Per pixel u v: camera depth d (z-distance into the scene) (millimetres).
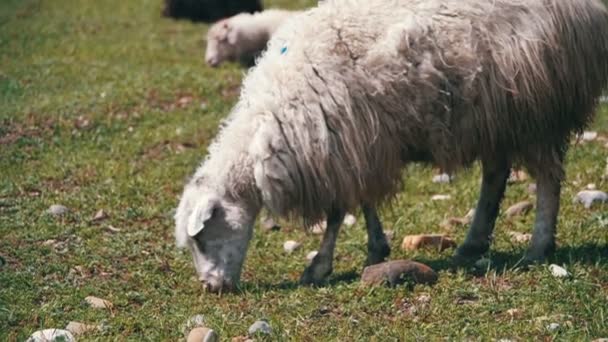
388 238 11703
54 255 11188
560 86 9992
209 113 17297
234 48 20938
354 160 9781
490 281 9594
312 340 8539
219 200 10078
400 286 9555
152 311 9531
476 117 9891
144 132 16156
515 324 8625
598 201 12062
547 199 10359
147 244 11758
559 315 8719
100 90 18297
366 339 8508
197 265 10273
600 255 10266
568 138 10430
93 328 9000
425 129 9945
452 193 13273
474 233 10781
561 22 9906
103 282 10422
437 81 9789
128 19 25766
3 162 14633
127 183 13844
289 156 9781
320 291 9625
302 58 9906
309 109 9742
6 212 12695
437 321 8852
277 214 9969
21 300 9758
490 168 10586
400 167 10156
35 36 23156
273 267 11180
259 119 9930
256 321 8938
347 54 9820
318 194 9922
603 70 10344
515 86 9773
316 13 10125
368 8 9969
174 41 23328
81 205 13031
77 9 26734
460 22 9805
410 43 9758
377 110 9789
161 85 18719
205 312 9422
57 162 14703
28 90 18391
